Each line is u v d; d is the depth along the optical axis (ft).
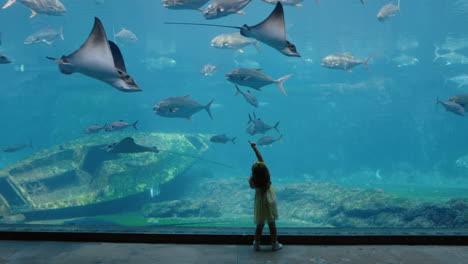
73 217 47.03
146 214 47.55
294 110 127.13
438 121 116.37
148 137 60.13
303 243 10.39
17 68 116.37
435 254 9.48
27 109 120.98
